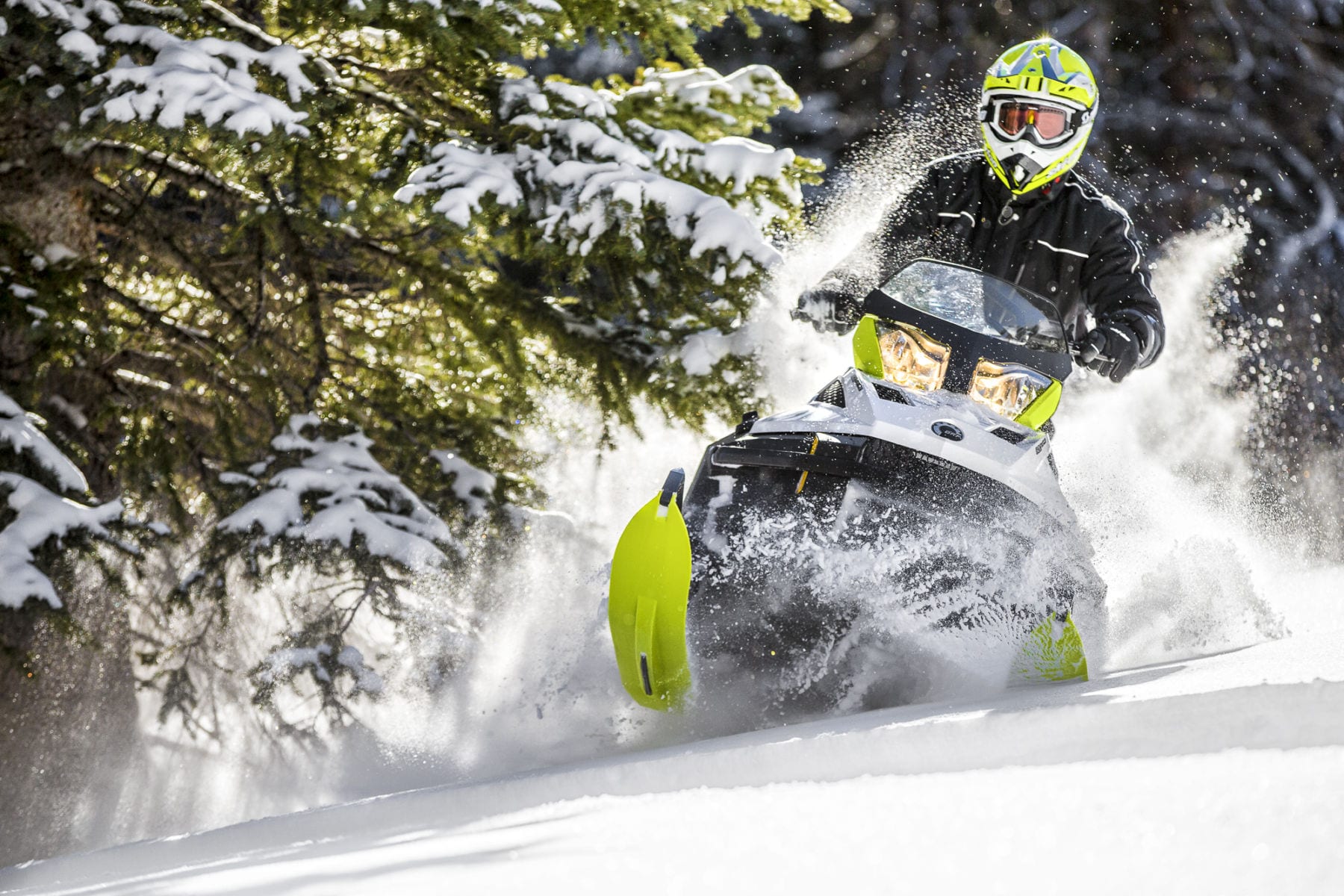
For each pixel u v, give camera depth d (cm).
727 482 1245
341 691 1966
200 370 2280
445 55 2206
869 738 755
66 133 1809
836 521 1171
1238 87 5494
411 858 649
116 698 1973
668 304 2275
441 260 2423
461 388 2475
